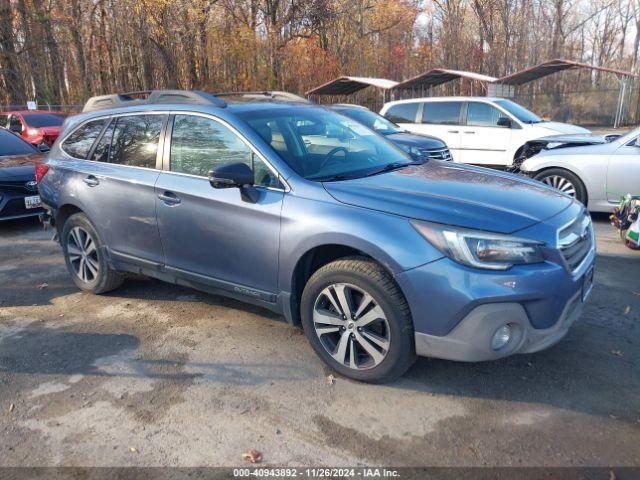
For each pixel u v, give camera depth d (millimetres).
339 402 3287
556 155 7824
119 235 4656
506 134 11617
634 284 5074
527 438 2912
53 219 5344
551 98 25719
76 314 4727
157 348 4031
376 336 3336
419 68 36844
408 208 3238
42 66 27328
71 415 3230
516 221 3133
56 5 27531
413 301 3113
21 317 4691
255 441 2951
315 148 4070
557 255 3096
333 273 3383
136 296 5094
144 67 27359
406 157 4523
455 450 2836
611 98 25016
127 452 2889
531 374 3533
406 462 2760
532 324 3078
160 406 3295
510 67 35500
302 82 30641
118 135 4734
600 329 4148
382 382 3430
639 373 3520
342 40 34531
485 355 3066
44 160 5434
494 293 2963
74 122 5258
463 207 3223
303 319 3627
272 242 3625
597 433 2938
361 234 3223
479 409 3176
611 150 7445
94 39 28547
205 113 4125
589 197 7633
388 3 36344
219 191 3889
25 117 16562
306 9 30000
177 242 4215
